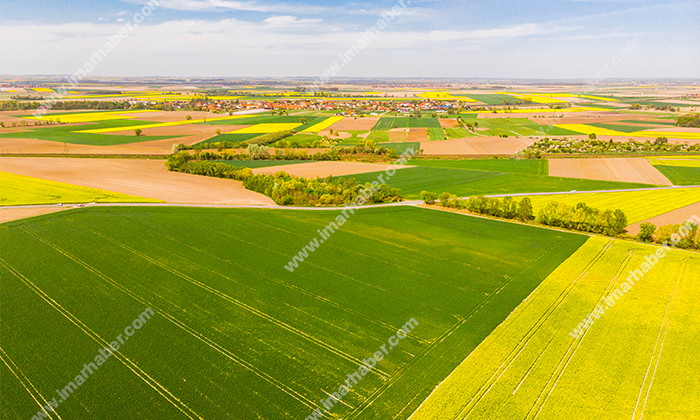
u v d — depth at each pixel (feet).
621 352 114.11
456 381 103.50
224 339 119.96
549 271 164.14
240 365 108.99
